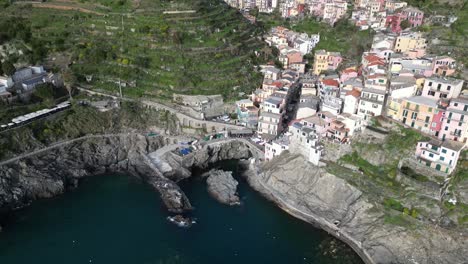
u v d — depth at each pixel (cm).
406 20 18175
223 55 16400
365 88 12625
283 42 19650
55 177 11806
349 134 12088
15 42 16200
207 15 18388
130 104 14600
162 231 10338
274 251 9756
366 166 11244
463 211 9469
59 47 16338
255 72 16450
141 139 13725
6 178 11150
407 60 14162
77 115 13588
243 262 9388
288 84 15538
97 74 15612
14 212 10862
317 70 18000
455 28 15825
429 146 10612
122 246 9775
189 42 16625
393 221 9794
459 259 8938
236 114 14938
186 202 11319
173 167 12800
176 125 14250
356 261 9475
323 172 11369
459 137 10656
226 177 12262
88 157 12950
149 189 12019
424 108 11150
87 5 18812
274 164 12488
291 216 11056
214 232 10369
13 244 9762
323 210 10925
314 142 11631
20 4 18825
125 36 16675
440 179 10262
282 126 14238
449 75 13200
